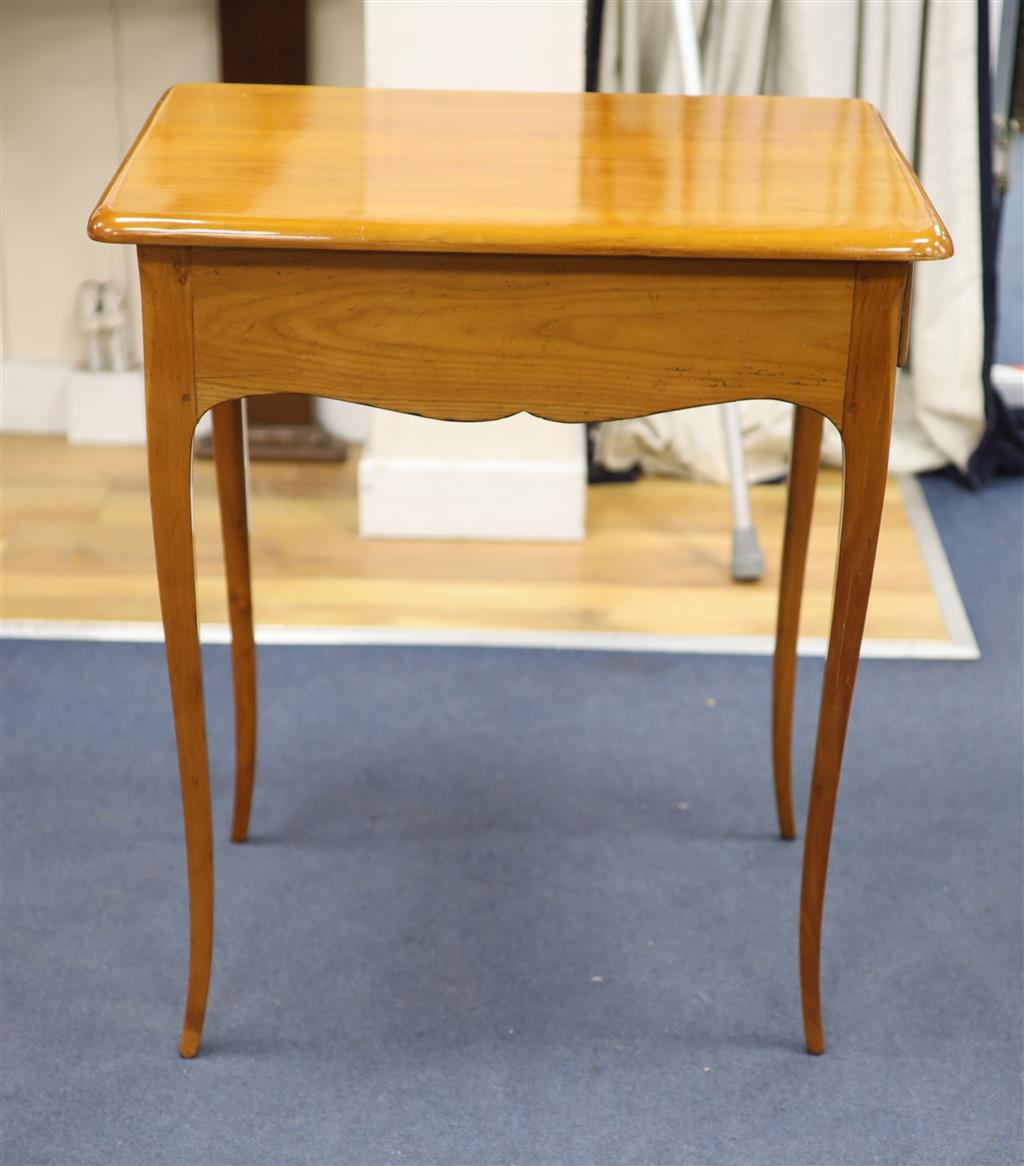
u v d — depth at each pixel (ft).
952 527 8.64
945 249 3.86
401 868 5.84
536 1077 4.89
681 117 4.94
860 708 6.95
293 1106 4.75
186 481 4.23
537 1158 4.57
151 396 4.11
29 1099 4.75
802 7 8.10
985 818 6.22
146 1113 4.71
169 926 5.52
